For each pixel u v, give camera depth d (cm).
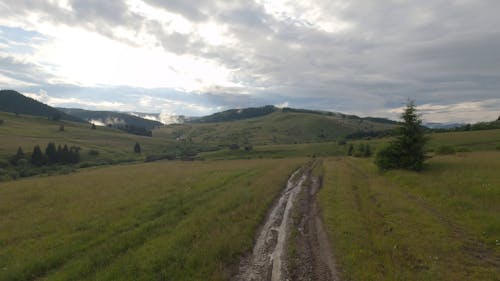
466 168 2809
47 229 1506
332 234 1415
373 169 3909
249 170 4144
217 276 1014
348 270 1055
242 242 1323
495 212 1533
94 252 1195
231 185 2770
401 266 1060
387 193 2248
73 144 16275
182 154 15962
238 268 1125
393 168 3381
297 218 1770
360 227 1485
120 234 1416
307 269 1100
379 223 1538
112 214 1758
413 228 1425
